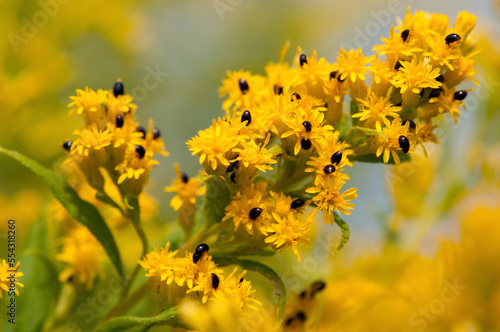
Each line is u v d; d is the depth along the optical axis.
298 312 0.25
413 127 0.23
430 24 0.24
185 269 0.23
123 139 0.24
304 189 0.23
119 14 0.43
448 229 0.27
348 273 0.28
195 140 0.23
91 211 0.24
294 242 0.23
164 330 0.27
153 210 0.27
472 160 0.30
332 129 0.23
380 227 0.30
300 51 0.24
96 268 0.26
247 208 0.23
